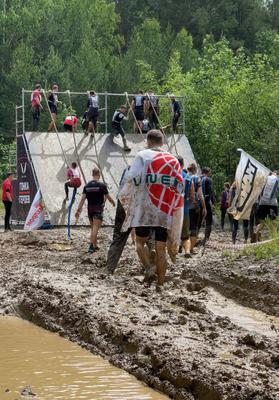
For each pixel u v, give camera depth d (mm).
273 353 8867
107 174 33875
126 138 36094
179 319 10555
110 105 91188
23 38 96062
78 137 35469
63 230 28562
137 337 9359
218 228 34719
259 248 16875
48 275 15141
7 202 31219
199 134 45750
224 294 14039
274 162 42031
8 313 12422
